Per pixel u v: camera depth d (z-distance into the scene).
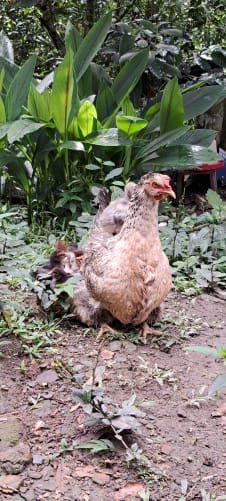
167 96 3.14
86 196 3.22
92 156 3.29
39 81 3.83
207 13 4.63
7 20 5.28
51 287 2.40
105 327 2.36
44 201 3.31
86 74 3.59
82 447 1.91
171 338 2.35
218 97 3.35
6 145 3.26
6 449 1.90
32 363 2.21
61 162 3.29
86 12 4.59
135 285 2.27
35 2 4.14
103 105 3.45
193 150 3.16
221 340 2.38
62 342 2.31
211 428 2.00
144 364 2.21
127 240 2.27
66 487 1.83
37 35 5.30
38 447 1.93
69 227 3.15
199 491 1.83
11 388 2.12
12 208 3.28
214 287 2.71
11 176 3.31
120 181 3.16
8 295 2.48
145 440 1.95
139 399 2.08
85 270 2.34
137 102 3.90
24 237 2.96
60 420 2.01
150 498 1.81
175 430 1.99
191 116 3.35
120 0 4.92
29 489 1.82
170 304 2.57
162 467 1.88
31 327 2.35
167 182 2.24
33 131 3.09
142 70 3.43
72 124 3.20
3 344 2.26
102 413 1.92
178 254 2.84
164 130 3.24
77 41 3.63
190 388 2.14
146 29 4.08
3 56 3.69
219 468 1.89
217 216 3.01
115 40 4.25
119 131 3.14
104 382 2.14
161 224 2.98
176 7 4.64
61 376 2.15
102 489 1.83
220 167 3.78
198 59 4.18
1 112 3.16
